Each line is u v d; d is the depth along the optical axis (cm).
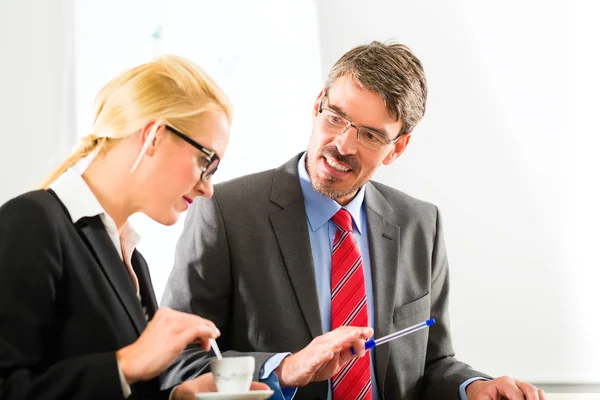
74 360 122
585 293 269
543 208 271
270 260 193
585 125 274
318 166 194
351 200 204
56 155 248
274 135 269
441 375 205
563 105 275
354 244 200
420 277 209
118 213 141
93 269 133
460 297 267
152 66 142
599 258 270
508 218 271
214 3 269
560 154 273
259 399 124
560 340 267
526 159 273
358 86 190
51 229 128
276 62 271
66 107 251
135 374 123
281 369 167
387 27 275
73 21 254
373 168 195
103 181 140
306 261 194
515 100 275
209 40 267
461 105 274
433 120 273
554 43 277
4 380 118
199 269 191
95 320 130
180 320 126
